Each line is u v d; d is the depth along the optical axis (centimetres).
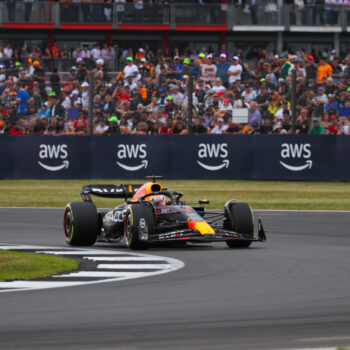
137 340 2208
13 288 3098
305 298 2869
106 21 14125
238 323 2431
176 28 14362
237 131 9662
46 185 9119
